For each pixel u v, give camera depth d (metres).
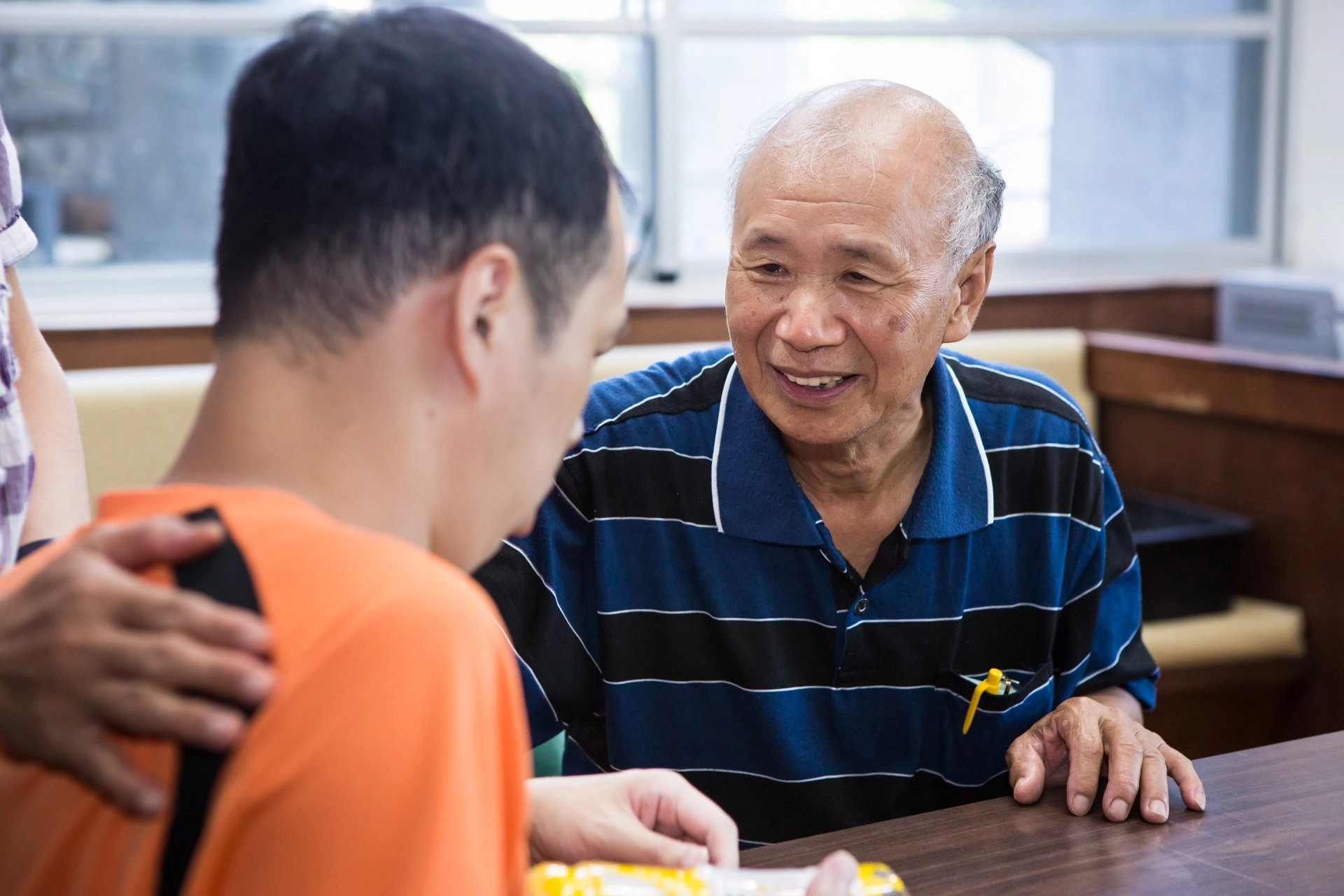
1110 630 1.35
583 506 1.27
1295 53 3.79
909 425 1.22
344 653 0.47
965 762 1.29
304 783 0.46
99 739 0.47
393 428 0.55
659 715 1.28
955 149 1.14
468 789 0.48
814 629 1.25
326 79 0.54
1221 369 2.87
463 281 0.54
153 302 2.93
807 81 3.43
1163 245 3.81
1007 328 3.33
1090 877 0.93
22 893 0.50
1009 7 3.56
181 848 0.46
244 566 0.50
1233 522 2.75
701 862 0.85
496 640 0.52
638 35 3.24
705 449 1.26
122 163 2.94
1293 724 2.82
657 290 3.27
